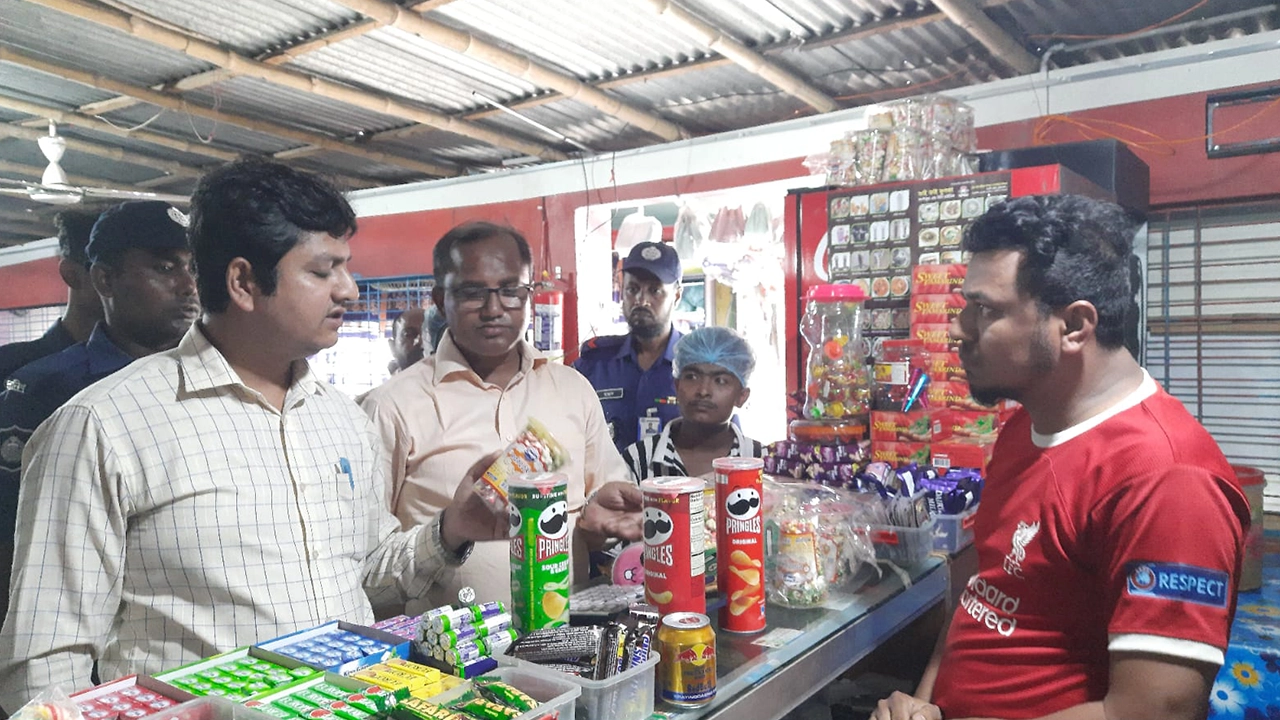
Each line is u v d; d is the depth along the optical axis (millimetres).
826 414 2342
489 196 5656
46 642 1139
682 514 1144
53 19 3781
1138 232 3236
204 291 1294
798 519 1485
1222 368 3316
